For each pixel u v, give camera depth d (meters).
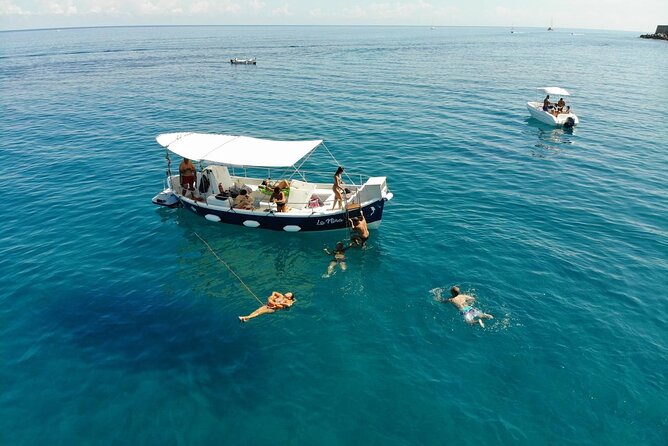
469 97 52.94
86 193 25.30
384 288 15.62
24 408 11.23
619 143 33.88
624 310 14.13
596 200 23.12
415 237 19.14
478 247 18.11
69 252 18.72
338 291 15.59
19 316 14.65
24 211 22.97
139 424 10.74
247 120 42.41
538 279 15.80
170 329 13.96
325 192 21.28
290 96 54.97
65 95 57.88
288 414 10.88
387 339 13.23
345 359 12.55
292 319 14.27
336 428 10.48
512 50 135.25
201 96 55.91
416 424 10.51
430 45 160.00
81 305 15.18
